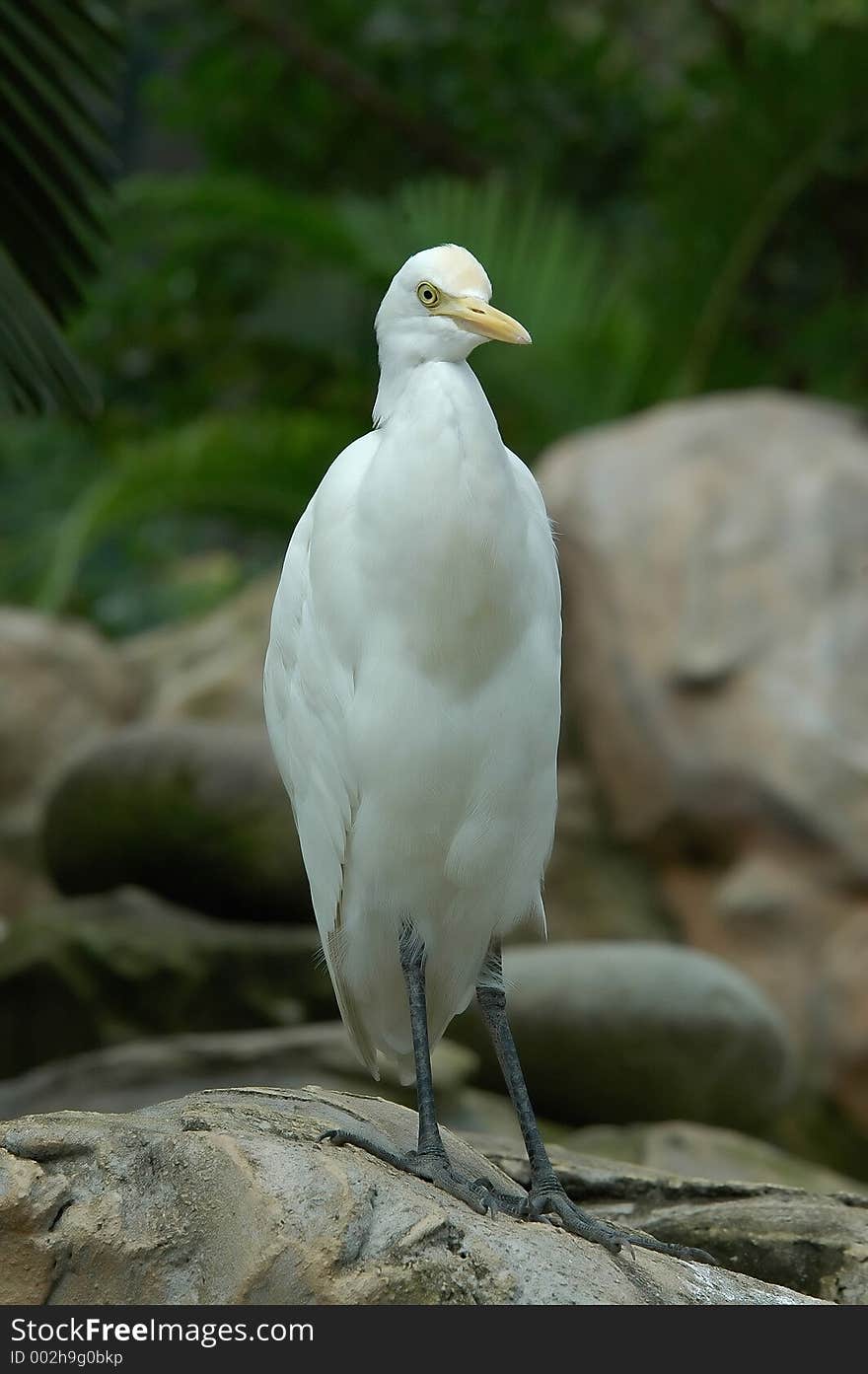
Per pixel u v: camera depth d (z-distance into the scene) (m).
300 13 20.58
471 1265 4.23
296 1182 4.20
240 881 12.10
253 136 21.14
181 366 20.81
